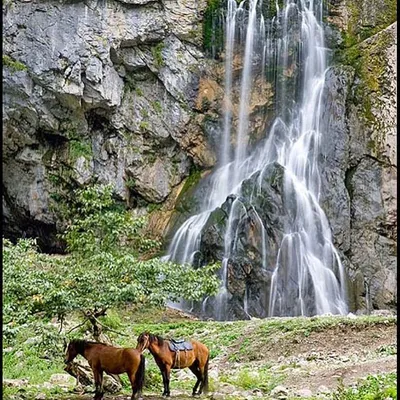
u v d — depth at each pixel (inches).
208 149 1232.8
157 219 1205.1
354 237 1127.6
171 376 550.3
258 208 1051.3
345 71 1203.2
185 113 1218.0
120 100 1190.3
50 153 1205.1
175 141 1224.2
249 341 679.1
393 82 1165.1
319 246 1074.1
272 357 637.3
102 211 520.4
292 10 1259.8
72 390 464.8
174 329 779.4
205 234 1053.8
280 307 995.9
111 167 1206.9
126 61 1190.9
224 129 1236.5
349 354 609.6
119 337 702.5
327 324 680.4
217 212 1069.1
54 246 1246.3
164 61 1210.6
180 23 1209.4
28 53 1117.7
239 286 983.0
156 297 447.8
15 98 1130.0
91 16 1138.0
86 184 1196.5
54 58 1117.1
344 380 488.4
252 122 1241.4
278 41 1253.1
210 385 475.5
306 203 1093.8
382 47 1200.8
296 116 1226.6
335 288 1051.9
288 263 1024.9
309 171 1165.1
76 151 1194.0
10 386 486.9
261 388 486.9
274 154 1211.9
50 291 431.8
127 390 475.2
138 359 412.8
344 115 1173.7
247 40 1253.1
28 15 1117.7
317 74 1243.2
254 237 1018.1
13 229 1264.8
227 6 1248.8
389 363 519.2
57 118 1170.6
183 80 1219.2
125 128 1208.8
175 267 472.1
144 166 1214.3
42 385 494.3
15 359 584.7
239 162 1221.1
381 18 1278.3
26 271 448.8
